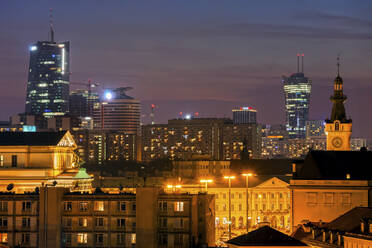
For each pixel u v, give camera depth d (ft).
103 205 613.52
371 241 453.17
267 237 465.06
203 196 617.21
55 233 613.93
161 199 604.49
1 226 627.05
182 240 599.57
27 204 625.00
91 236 612.70
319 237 536.01
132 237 607.78
